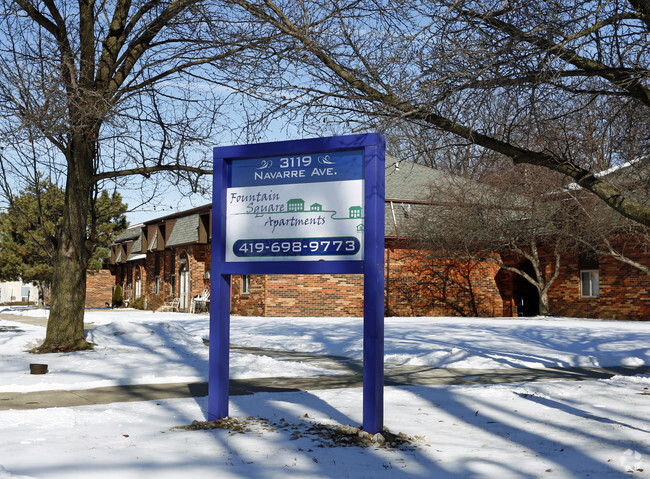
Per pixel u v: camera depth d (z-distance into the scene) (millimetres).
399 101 8508
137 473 5023
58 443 6035
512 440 6516
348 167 7043
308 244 7152
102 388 9914
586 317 31562
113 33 15258
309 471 5203
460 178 30531
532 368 13297
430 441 6430
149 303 47625
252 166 7527
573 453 5945
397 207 33844
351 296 33594
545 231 29453
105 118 12945
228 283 7562
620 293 29938
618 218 25172
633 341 18328
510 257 35469
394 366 13648
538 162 8453
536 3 7902
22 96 12359
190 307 39938
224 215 7602
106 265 61844
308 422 7164
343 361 14438
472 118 8555
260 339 19688
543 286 32219
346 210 7004
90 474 4969
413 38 7828
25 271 47562
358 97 8625
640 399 9125
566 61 7625
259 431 6699
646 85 8281
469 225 29703
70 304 15594
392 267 34000
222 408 7316
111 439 6242
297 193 7258
